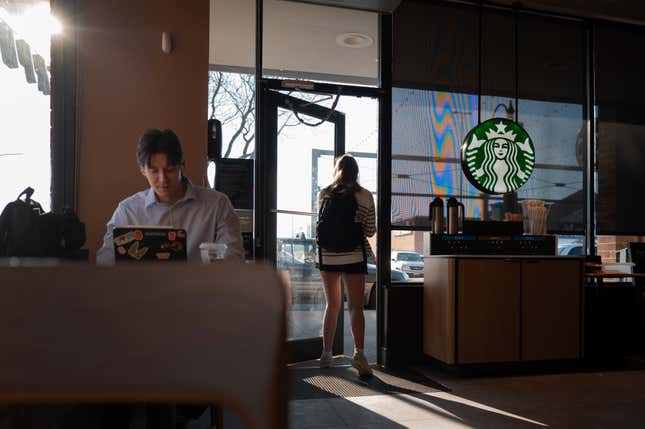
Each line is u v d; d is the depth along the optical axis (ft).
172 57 9.45
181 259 4.67
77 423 4.43
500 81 13.53
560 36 14.10
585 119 14.08
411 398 8.97
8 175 8.57
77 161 8.96
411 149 12.73
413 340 12.00
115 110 9.18
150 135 6.24
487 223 11.96
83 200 8.95
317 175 12.73
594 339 13.14
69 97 9.00
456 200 12.01
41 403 1.28
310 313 12.46
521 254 12.00
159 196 6.66
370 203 10.84
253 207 11.37
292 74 12.32
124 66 9.27
